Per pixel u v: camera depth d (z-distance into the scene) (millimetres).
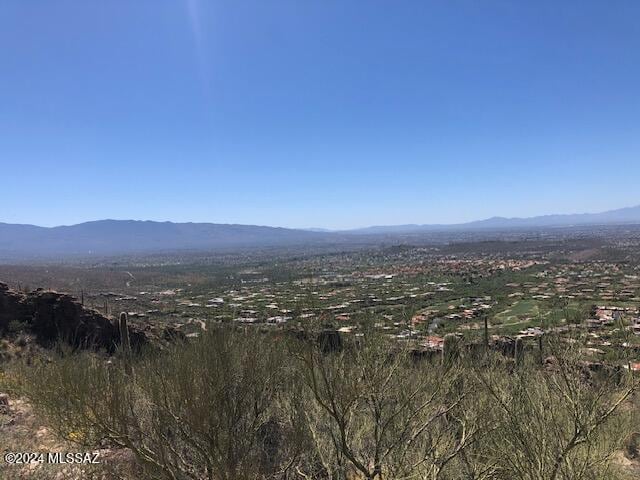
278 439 7648
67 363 6934
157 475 6336
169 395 6422
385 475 6766
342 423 6270
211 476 6363
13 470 6785
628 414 5961
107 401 6434
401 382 6895
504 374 6566
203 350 6723
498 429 6172
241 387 6949
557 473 5238
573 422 5414
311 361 6156
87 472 6547
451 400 7336
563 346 5578
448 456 6621
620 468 6422
